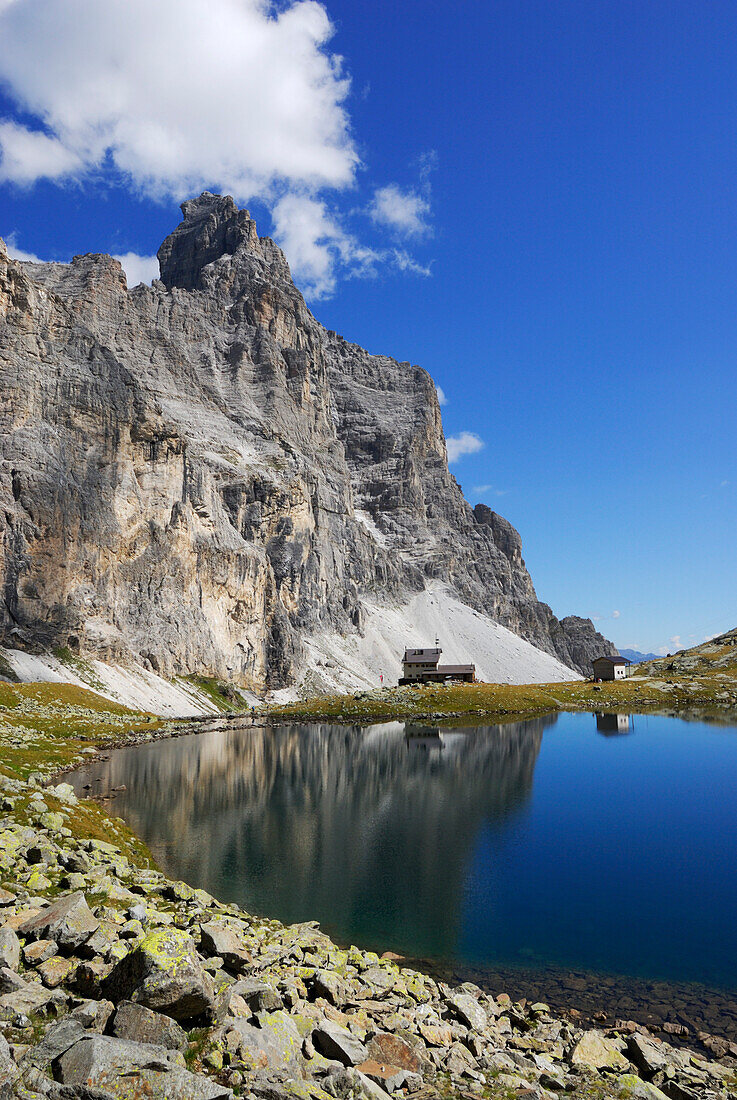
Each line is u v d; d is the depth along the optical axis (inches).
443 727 4960.6
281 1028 583.8
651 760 3371.1
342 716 5812.0
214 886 1529.3
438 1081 612.7
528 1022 874.1
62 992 568.1
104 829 1694.1
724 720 4884.4
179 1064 462.9
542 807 2407.7
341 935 1266.0
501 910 1413.6
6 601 6427.2
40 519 6796.3
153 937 565.9
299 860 1761.8
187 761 3420.3
